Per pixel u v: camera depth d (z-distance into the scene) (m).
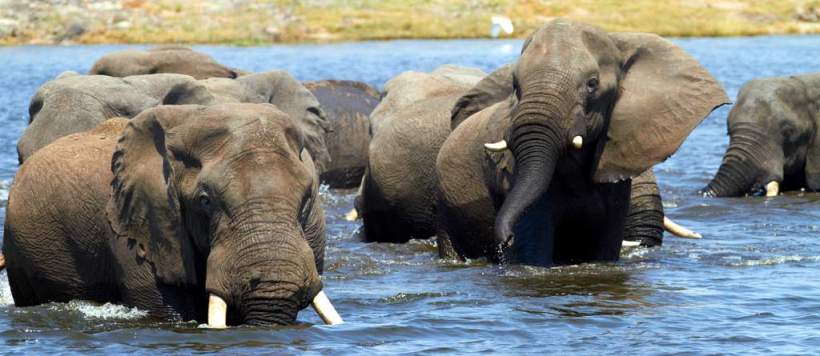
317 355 10.34
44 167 12.23
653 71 14.99
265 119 10.47
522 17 75.12
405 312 12.42
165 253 10.91
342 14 73.81
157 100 18.30
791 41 68.19
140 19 71.62
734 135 23.31
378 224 18.67
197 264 10.85
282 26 71.69
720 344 10.98
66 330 11.25
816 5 77.50
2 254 12.88
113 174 11.64
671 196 22.64
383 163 18.44
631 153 14.80
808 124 23.61
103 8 72.75
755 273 14.65
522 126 14.09
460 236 16.16
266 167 10.22
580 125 14.12
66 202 11.85
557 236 15.47
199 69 22.20
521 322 11.93
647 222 16.81
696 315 12.24
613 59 14.70
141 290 11.27
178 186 10.56
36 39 69.44
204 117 10.57
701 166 26.83
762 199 22.52
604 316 12.23
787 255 16.02
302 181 10.31
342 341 10.91
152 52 22.27
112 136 12.54
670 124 14.77
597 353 10.70
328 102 25.66
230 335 10.69
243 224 10.09
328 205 22.64
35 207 12.09
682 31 73.44
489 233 15.65
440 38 71.94
